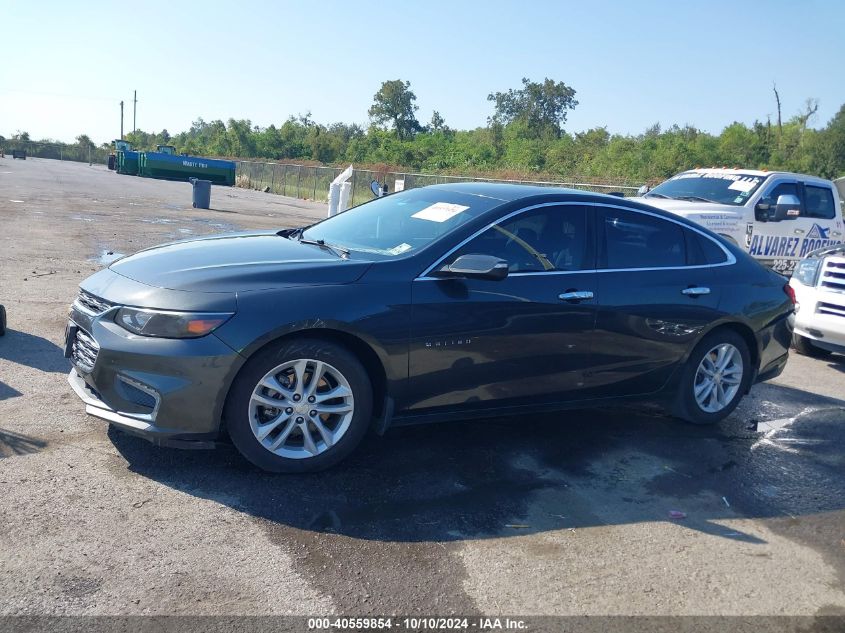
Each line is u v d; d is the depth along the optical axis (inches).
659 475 177.0
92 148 4210.1
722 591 128.0
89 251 438.0
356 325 154.8
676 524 152.2
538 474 171.5
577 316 181.6
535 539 140.9
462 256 165.5
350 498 150.8
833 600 127.7
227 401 149.5
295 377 154.6
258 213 894.4
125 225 600.4
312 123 3427.7
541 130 2763.3
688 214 387.9
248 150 2942.9
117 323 149.2
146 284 152.8
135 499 142.3
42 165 2428.6
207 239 194.1
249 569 122.8
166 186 1448.1
